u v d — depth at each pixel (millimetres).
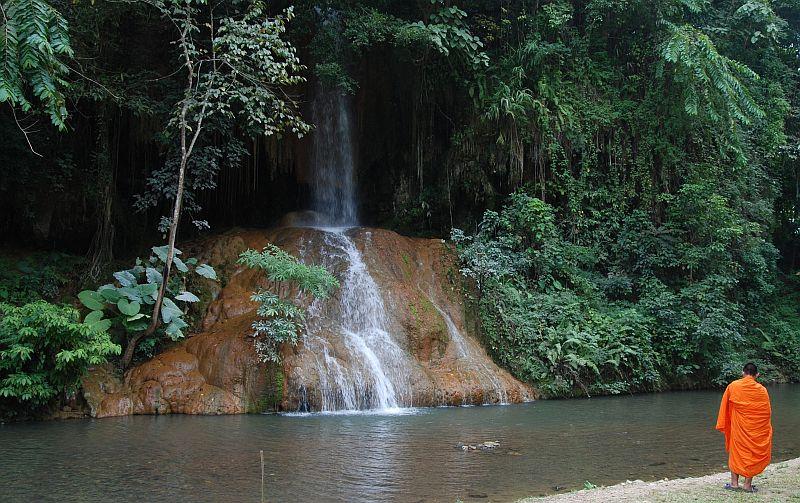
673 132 21984
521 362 16531
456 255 18312
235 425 11383
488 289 17656
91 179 17766
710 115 20969
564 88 21734
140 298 14086
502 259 18438
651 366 17875
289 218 21109
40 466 8250
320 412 13156
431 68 21047
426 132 22031
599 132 21953
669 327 18969
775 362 21844
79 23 15422
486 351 16828
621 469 8391
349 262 16656
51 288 15734
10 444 9625
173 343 14609
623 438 10516
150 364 13609
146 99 17188
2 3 7887
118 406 12656
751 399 6668
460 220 22094
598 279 20312
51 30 7461
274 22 14617
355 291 16047
